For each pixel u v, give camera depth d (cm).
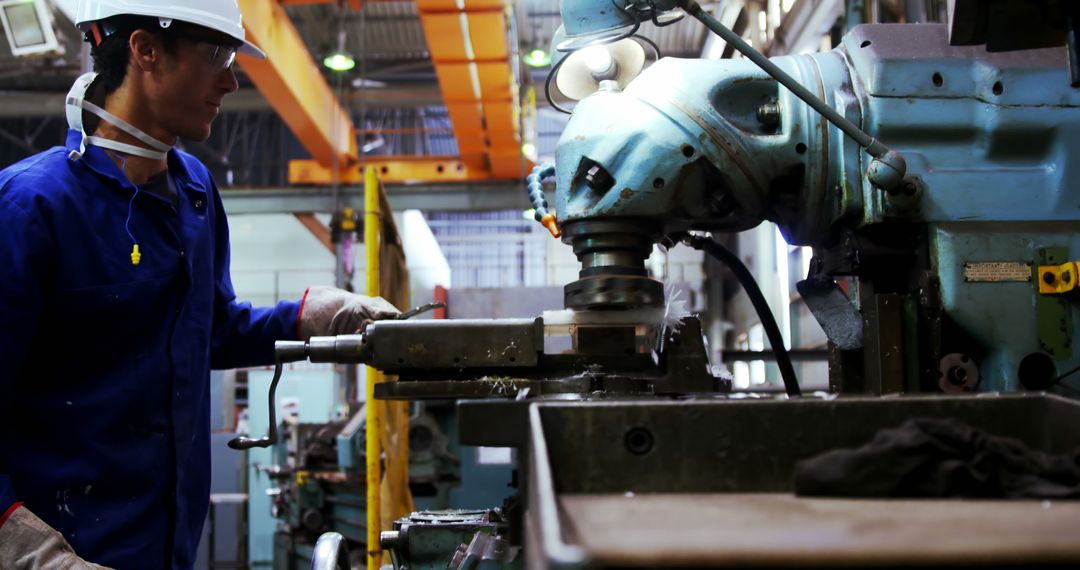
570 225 168
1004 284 154
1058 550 56
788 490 93
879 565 56
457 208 731
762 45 506
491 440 103
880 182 149
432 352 148
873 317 160
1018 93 159
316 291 190
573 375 150
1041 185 159
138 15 147
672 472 93
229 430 685
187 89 153
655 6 154
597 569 52
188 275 159
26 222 139
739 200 163
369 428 288
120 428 150
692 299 765
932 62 161
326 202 724
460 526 158
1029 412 98
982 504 79
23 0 446
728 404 94
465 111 629
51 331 146
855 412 95
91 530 144
